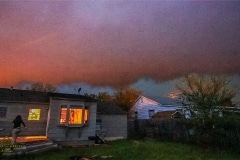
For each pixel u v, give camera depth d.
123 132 26.14
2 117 18.81
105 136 24.53
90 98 22.19
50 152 14.98
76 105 20.06
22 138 17.12
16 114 19.42
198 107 18.52
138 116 40.62
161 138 25.19
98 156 13.92
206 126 18.64
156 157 13.93
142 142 22.42
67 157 13.39
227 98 19.92
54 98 19.25
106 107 27.02
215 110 18.92
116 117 26.11
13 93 21.19
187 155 15.02
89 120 20.88
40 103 20.50
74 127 19.86
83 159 12.59
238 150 17.31
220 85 19.14
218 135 18.47
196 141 21.06
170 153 15.60
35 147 14.51
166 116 32.16
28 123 19.75
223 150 17.70
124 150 16.47
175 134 24.06
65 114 20.62
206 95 18.77
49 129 18.59
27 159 12.30
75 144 19.50
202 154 15.61
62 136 19.05
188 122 19.91
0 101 18.83
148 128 27.83
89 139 20.36
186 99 19.81
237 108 20.94
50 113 18.92
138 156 14.18
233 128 18.55
